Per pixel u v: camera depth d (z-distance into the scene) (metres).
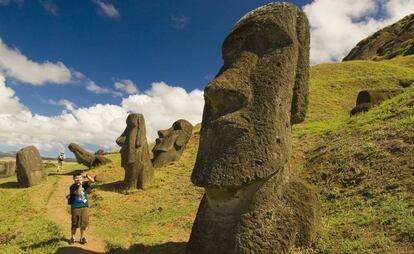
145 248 8.97
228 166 7.07
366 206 9.18
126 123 19.78
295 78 7.95
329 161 13.09
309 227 7.38
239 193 7.30
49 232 11.21
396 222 7.52
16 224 13.85
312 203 7.59
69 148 27.48
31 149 22.78
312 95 33.72
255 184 7.28
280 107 7.44
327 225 8.23
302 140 17.92
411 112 14.16
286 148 7.49
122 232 11.41
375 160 11.46
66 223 13.29
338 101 32.06
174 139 23.06
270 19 7.66
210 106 7.88
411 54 56.44
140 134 19.23
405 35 68.94
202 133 7.62
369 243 6.98
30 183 21.98
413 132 12.02
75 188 9.68
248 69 7.54
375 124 14.80
